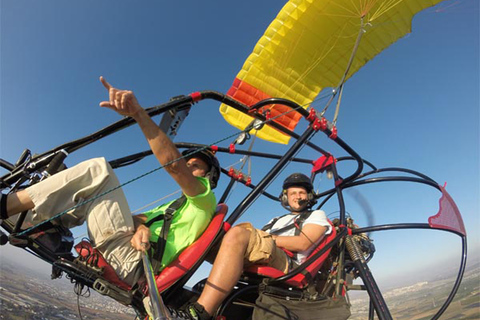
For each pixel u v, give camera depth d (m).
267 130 2.65
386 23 2.54
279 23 2.37
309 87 2.63
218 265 1.25
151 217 1.50
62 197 1.19
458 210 2.49
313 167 2.70
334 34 2.47
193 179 1.26
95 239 1.21
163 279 1.22
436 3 2.45
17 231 1.17
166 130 1.57
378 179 2.43
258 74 2.54
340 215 2.07
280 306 1.37
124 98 1.09
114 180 1.27
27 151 1.40
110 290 1.19
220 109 2.64
